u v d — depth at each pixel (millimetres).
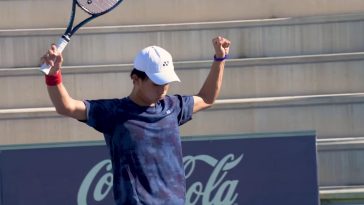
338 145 31016
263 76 34000
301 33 35344
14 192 28000
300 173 28219
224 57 18625
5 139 32594
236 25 35500
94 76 34125
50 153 28188
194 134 32688
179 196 16969
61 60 16281
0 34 35469
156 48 17250
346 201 30047
